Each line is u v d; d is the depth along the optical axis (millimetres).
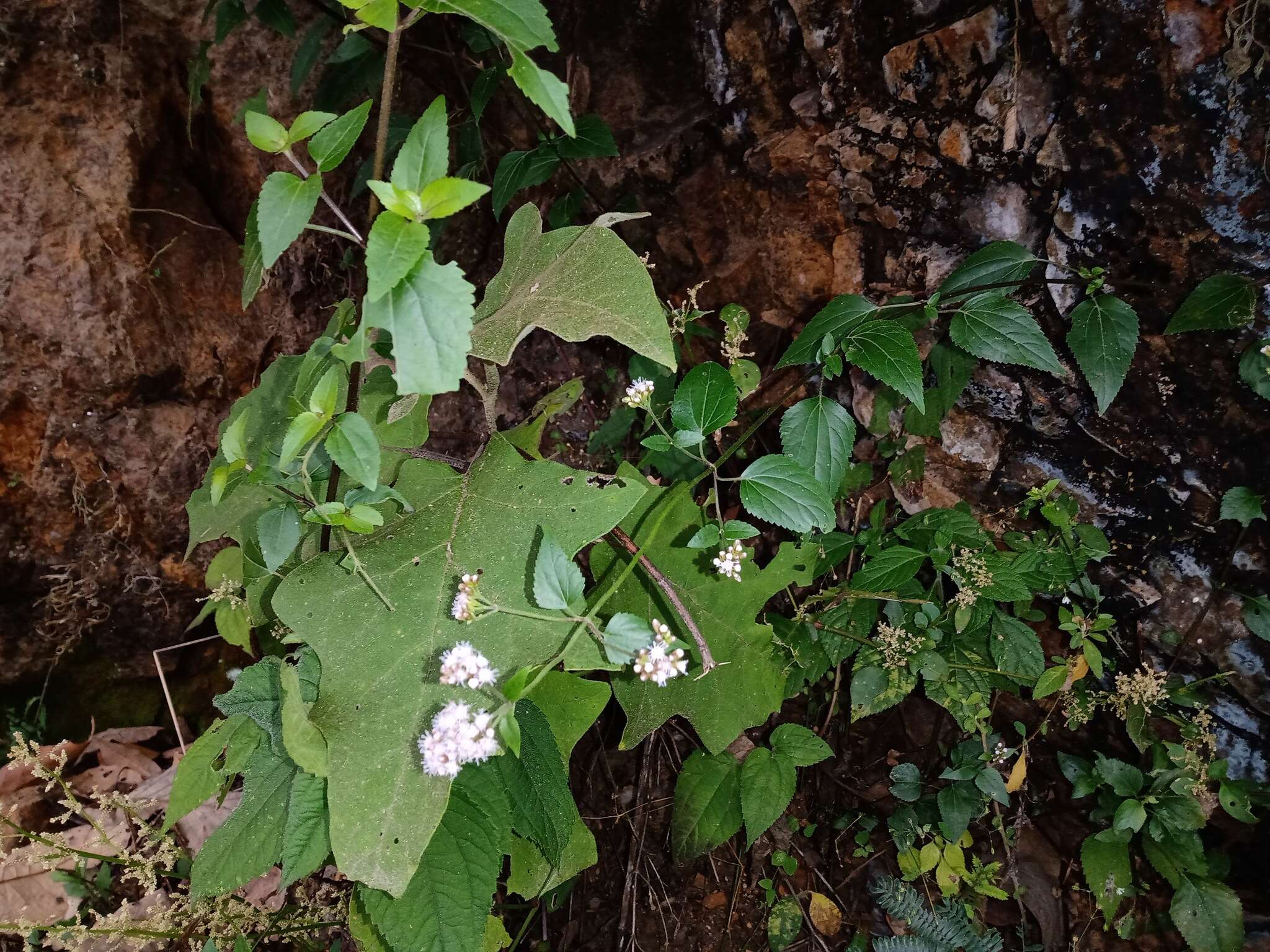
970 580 441
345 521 295
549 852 342
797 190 513
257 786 350
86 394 567
